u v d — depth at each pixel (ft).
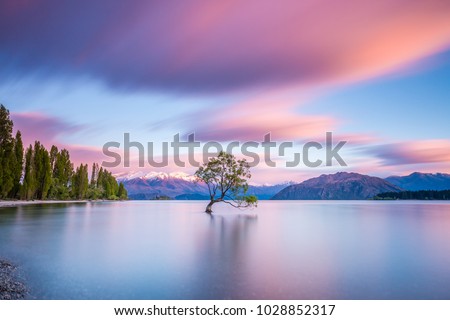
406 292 44.60
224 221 160.25
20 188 324.60
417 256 69.21
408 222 161.58
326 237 100.22
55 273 52.54
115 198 587.27
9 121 301.02
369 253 72.28
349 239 95.45
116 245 81.56
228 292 43.96
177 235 102.01
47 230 111.96
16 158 312.09
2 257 64.80
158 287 45.70
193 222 152.05
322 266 58.95
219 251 73.67
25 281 47.57
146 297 41.83
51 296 41.42
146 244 83.76
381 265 60.23
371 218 192.75
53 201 378.53
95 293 42.78
